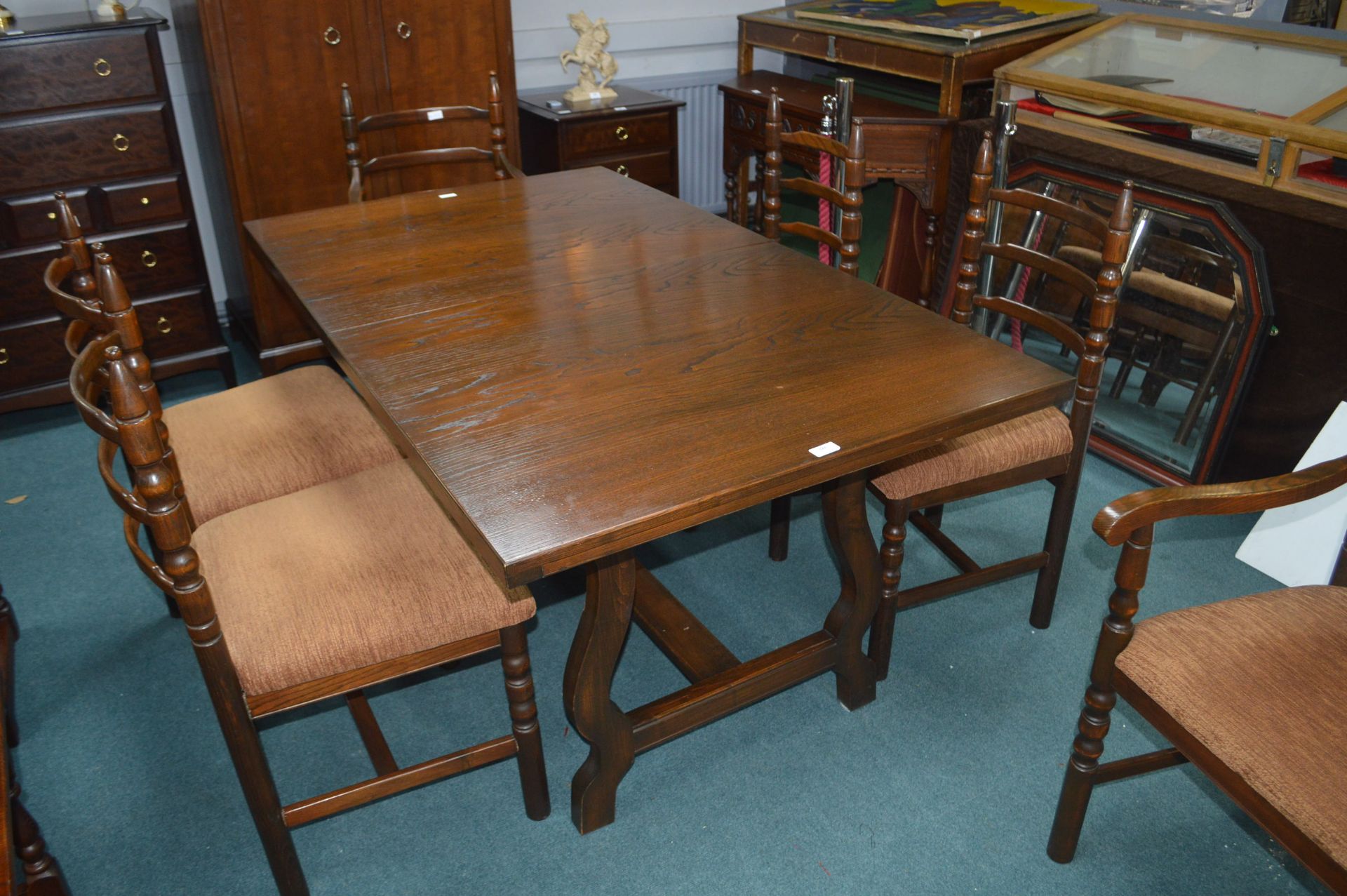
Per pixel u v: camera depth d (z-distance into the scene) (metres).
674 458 1.35
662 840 1.73
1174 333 2.63
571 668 1.59
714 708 1.76
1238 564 2.41
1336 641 1.41
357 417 2.04
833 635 1.88
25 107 2.71
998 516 2.61
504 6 3.26
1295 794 1.21
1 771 1.09
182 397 3.29
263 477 1.86
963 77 3.08
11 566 2.47
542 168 3.82
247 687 1.40
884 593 1.96
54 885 1.50
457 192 2.54
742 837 1.73
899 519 1.89
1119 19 2.99
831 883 1.64
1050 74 2.82
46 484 2.82
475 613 1.50
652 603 2.09
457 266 2.05
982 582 2.08
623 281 1.96
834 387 1.53
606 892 1.64
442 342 1.71
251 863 1.70
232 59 2.90
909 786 1.83
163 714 2.02
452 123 3.35
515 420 1.46
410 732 1.97
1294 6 2.73
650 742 1.72
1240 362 2.44
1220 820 1.76
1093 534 2.53
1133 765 1.58
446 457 1.36
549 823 1.77
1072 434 1.99
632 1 4.18
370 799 1.58
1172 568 2.39
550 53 4.04
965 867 1.67
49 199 2.83
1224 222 2.43
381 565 1.55
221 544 1.61
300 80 3.03
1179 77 2.64
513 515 1.23
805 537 2.55
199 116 3.26
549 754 1.91
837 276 1.97
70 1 3.14
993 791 1.82
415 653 1.51
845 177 2.18
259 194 3.10
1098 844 1.71
